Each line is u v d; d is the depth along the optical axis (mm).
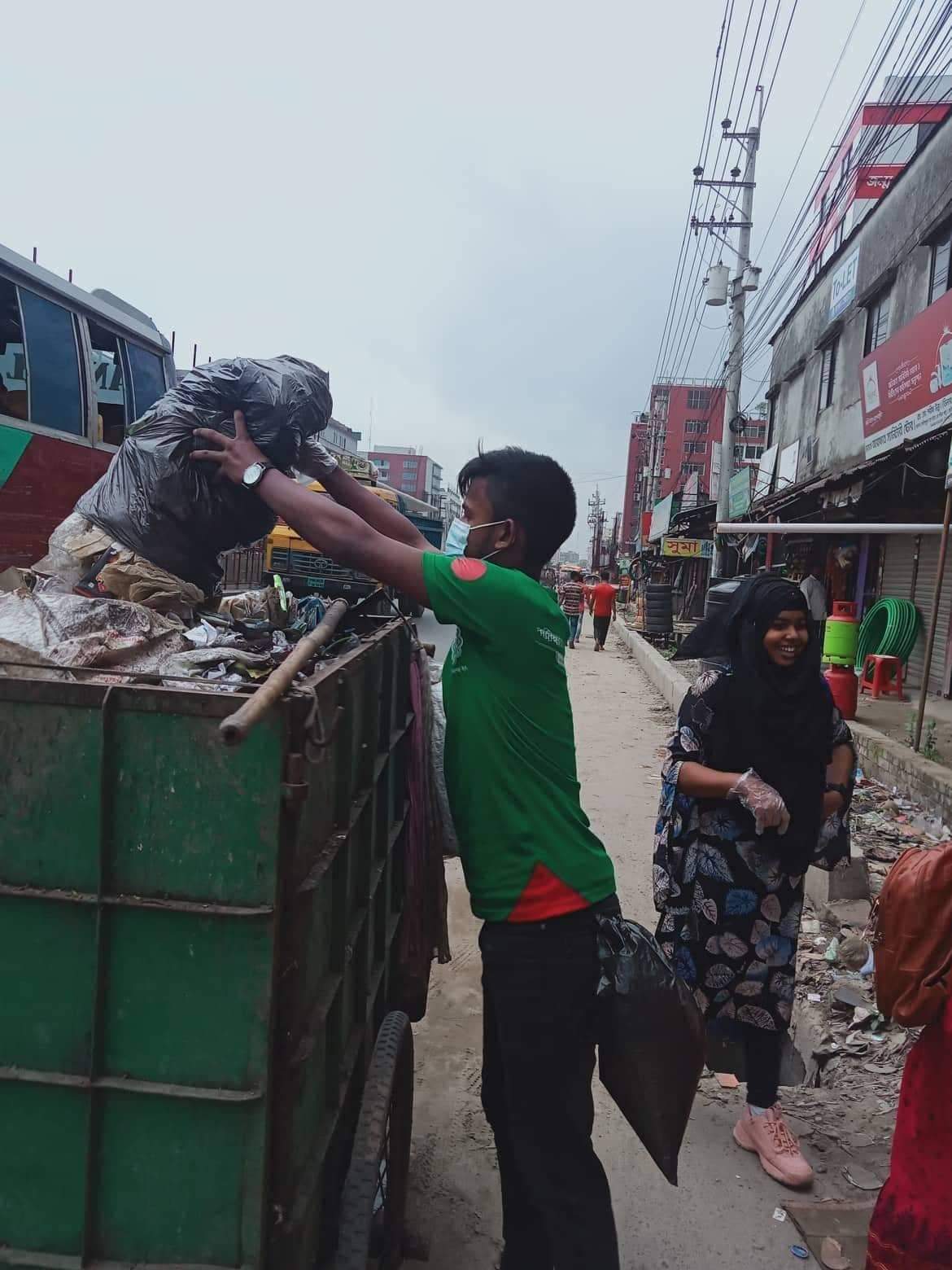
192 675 1668
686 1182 2770
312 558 14602
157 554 2318
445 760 1953
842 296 14789
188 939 1271
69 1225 1337
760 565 17641
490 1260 2406
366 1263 1638
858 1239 2523
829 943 4250
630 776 7645
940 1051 1856
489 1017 2072
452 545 2111
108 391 6738
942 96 16578
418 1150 2852
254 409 2152
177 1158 1308
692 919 2773
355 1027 1936
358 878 1939
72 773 1259
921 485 10016
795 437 18422
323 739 1308
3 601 1821
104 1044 1300
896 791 6898
